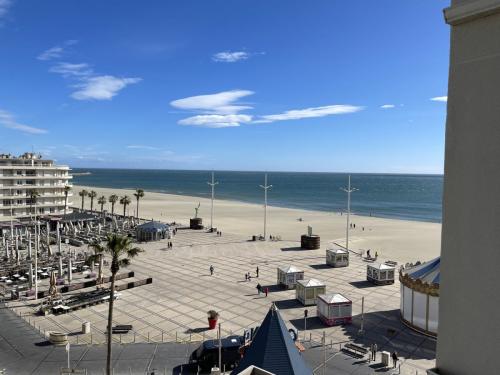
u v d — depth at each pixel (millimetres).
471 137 6172
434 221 124500
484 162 5996
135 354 29375
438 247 77625
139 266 56219
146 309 39031
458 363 6422
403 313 36281
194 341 31703
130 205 154000
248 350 20672
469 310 6230
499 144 5809
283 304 41031
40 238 75250
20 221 94750
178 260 60250
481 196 6039
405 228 102688
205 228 92812
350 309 35969
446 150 6555
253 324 35531
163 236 77812
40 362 27969
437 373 6707
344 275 53062
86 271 50938
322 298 36688
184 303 40875
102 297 40875
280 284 47406
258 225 103562
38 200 100188
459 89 6340
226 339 28922
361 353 29500
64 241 74875
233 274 52562
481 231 6051
